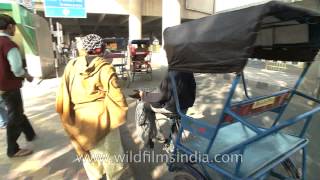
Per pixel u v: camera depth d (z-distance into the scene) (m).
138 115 4.54
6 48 3.53
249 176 2.41
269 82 9.38
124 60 10.53
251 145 2.92
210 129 2.60
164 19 18.67
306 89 6.09
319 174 3.39
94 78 2.67
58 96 2.83
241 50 2.14
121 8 26.17
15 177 3.53
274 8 2.03
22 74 3.65
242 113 2.73
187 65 2.66
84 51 2.75
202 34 2.45
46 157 4.06
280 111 3.31
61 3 14.05
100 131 2.74
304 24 2.88
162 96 3.67
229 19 2.26
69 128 2.84
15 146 4.01
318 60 5.67
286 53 3.16
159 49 26.91
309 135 4.47
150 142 4.31
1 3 9.93
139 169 3.72
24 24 9.23
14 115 3.88
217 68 2.37
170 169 3.09
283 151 2.80
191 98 3.75
